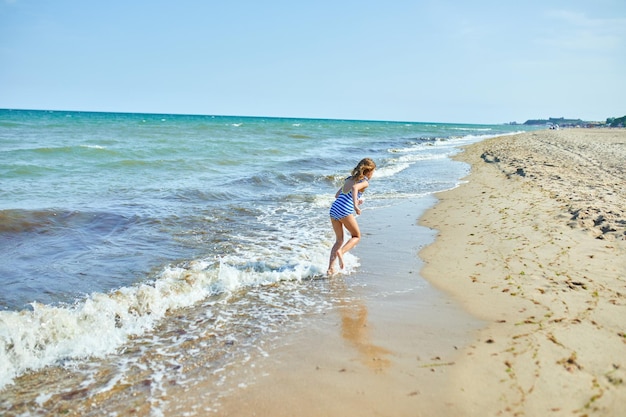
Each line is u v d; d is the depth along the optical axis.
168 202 10.78
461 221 9.23
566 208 9.02
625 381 3.27
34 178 12.91
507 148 28.30
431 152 29.89
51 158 17.03
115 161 16.53
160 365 3.81
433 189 14.12
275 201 11.80
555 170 15.58
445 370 3.58
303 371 3.65
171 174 15.08
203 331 4.48
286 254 7.13
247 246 7.59
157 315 4.84
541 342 3.91
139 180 13.59
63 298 5.24
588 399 3.08
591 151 23.62
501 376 3.44
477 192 12.74
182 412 3.14
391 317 4.74
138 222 8.84
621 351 3.69
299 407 3.15
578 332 4.05
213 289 5.61
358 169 6.42
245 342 4.23
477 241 7.58
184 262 6.64
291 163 19.56
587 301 4.71
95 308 4.67
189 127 51.91
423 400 3.18
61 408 3.21
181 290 5.40
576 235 7.11
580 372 3.41
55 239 7.58
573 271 5.62
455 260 6.68
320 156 23.66
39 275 5.94
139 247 7.35
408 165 21.48
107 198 10.77
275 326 4.57
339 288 5.70
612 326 4.13
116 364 3.84
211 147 24.66
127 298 4.98
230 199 11.79
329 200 12.12
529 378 3.37
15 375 3.62
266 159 20.61
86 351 4.03
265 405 3.19
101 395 3.38
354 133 57.00
